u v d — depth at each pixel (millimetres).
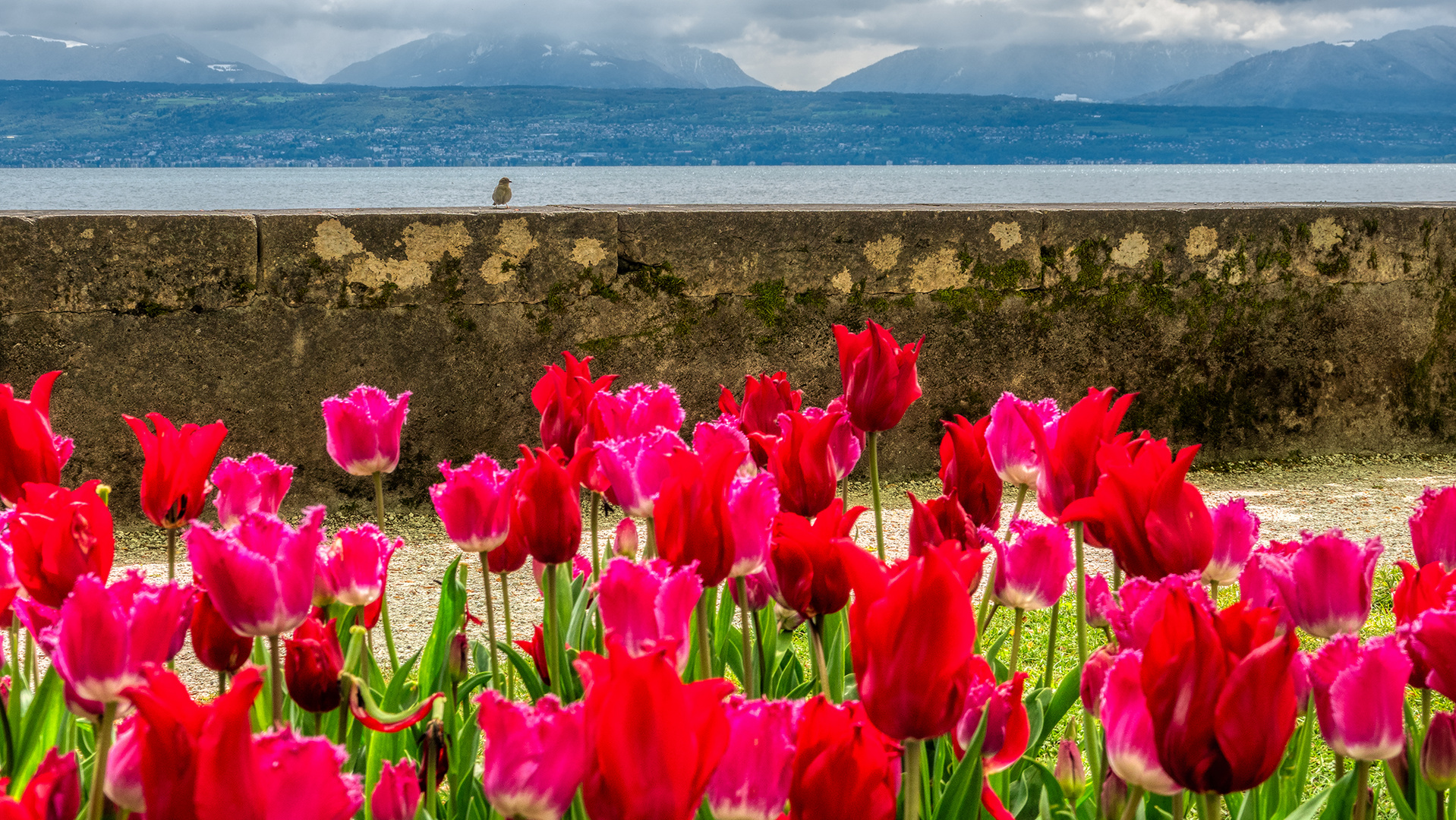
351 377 5496
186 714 876
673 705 922
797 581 1528
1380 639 1282
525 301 5703
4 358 4996
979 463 1944
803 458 1820
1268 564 1533
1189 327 6797
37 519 1350
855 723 1086
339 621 1812
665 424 2221
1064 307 6562
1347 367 7148
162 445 1795
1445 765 1462
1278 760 1066
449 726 1798
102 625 1120
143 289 5160
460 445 5699
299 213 5453
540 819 1105
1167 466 1491
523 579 4633
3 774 1562
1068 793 1684
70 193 124500
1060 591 1777
